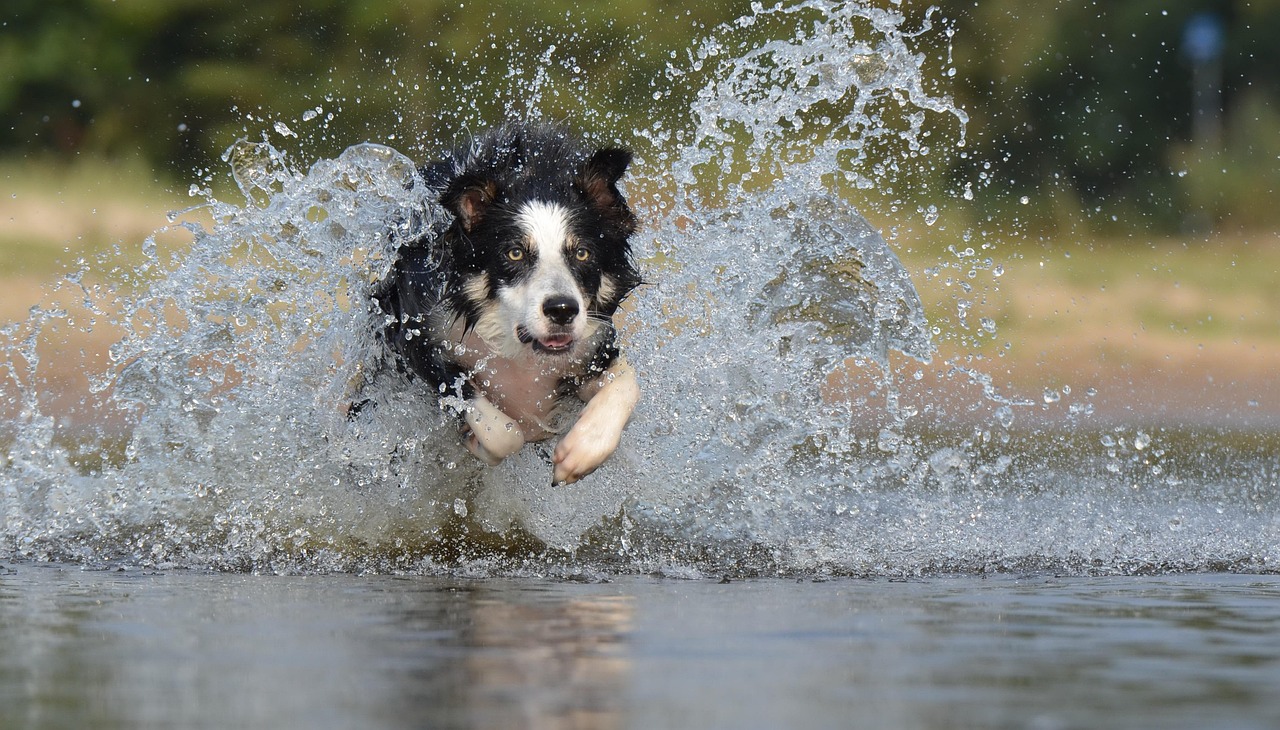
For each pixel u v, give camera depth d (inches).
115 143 1621.6
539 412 413.1
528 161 412.5
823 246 454.9
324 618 256.1
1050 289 1233.4
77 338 888.3
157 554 354.6
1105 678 206.2
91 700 191.2
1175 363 1034.7
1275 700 192.7
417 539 377.7
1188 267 1407.5
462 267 400.8
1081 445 618.8
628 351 431.5
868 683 201.9
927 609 270.8
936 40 1669.5
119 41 1672.0
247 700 190.4
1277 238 1603.1
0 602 277.3
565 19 1389.0
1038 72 1761.8
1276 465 553.6
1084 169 1766.7
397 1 1473.9
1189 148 1818.4
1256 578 327.0
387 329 416.8
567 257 395.2
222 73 1547.7
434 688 197.0
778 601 281.1
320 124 1456.7
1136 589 304.8
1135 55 1862.7
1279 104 1855.3
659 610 267.1
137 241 1193.4
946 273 1175.6
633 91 1306.6
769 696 193.2
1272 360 1061.1
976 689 198.5
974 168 1581.0
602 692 195.2
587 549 366.3
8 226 1210.0
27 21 1710.1
